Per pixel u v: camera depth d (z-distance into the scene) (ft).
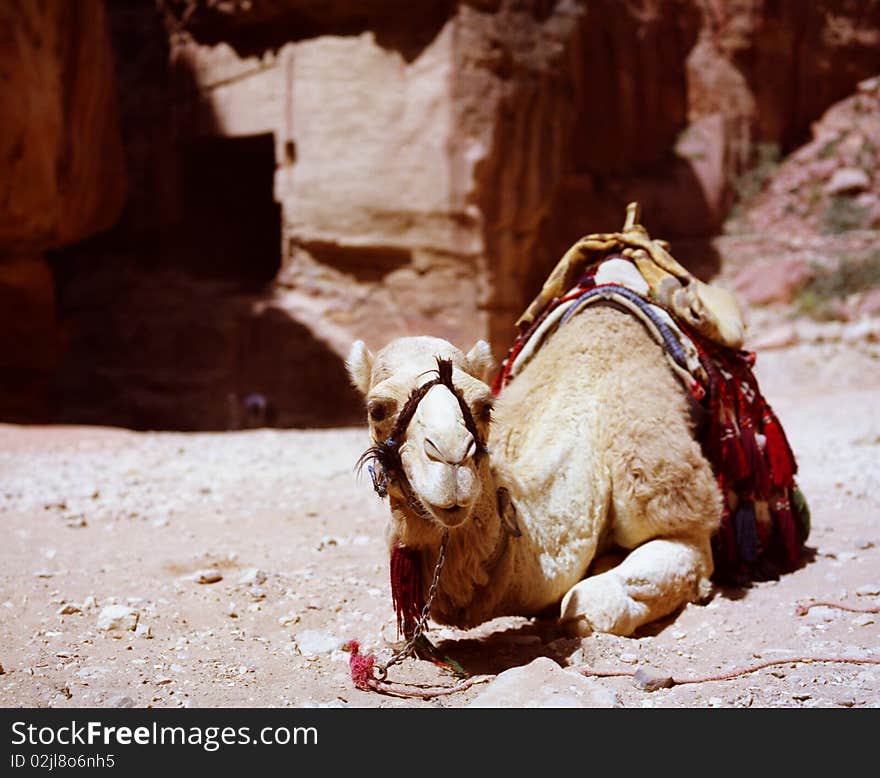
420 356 12.78
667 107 92.63
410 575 12.80
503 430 15.97
